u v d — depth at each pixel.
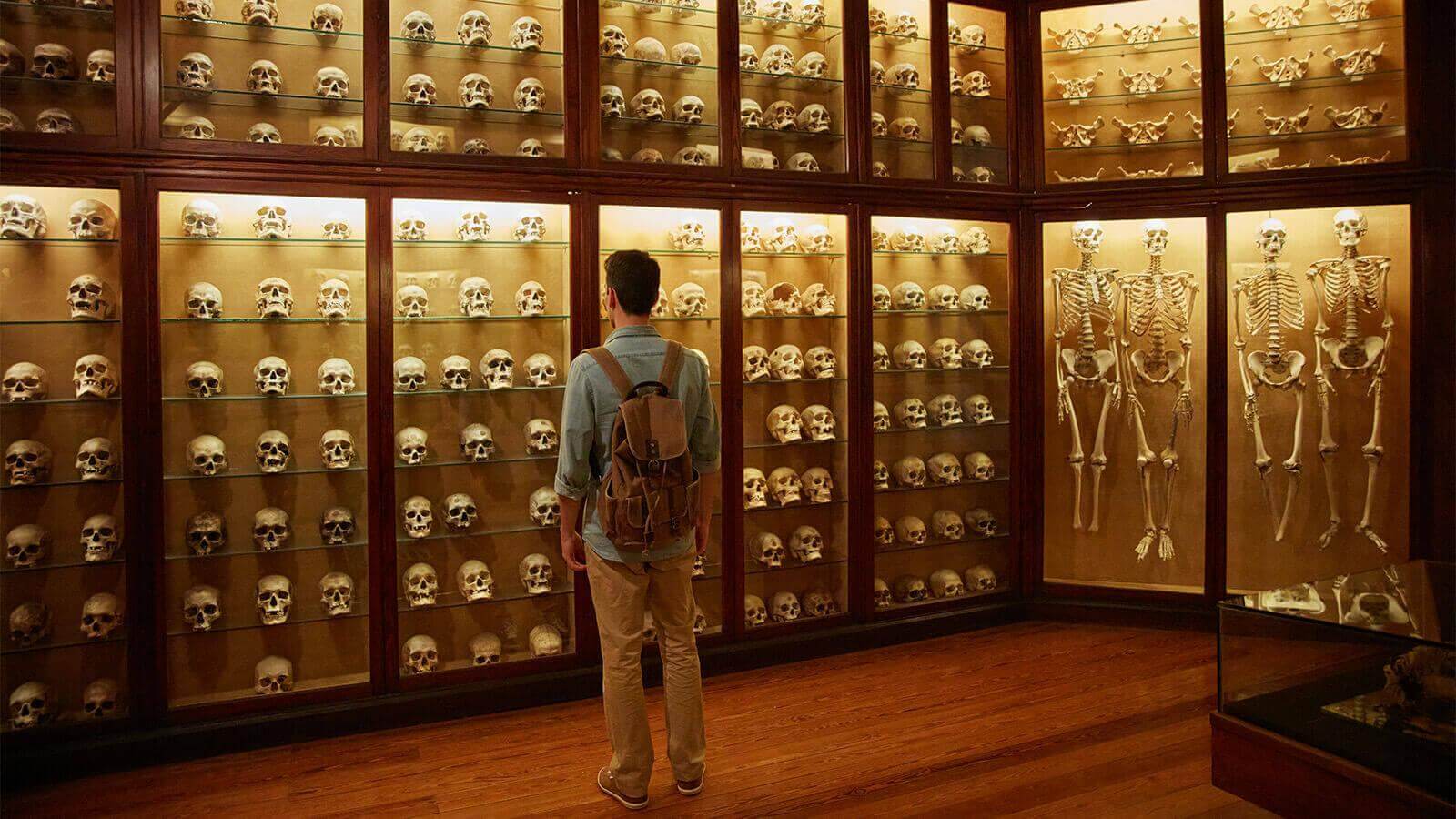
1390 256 4.46
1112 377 4.80
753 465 4.39
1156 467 4.82
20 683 3.29
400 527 3.67
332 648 3.71
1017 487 4.77
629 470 2.56
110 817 2.80
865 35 4.33
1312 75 4.55
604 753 3.23
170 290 3.45
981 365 4.73
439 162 3.54
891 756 3.12
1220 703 2.50
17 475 3.19
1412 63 4.27
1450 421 4.23
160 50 3.23
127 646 3.21
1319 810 2.23
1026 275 4.73
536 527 3.91
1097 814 2.69
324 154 3.40
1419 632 2.19
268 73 3.50
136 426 3.22
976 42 4.73
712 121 4.14
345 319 3.58
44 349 3.32
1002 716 3.47
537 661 3.73
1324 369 4.53
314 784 3.00
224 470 3.47
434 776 3.05
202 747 3.23
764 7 4.31
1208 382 4.50
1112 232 4.86
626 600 2.66
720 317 4.08
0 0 3.23
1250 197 4.42
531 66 3.92
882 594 4.51
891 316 4.68
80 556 3.37
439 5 3.81
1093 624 4.69
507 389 3.85
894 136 4.55
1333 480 4.59
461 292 3.75
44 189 3.28
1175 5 4.68
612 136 4.05
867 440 4.36
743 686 3.85
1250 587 4.71
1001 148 4.77
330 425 3.65
